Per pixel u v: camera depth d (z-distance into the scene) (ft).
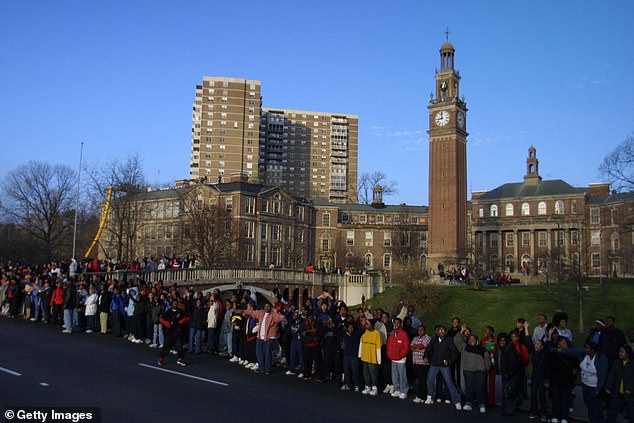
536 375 54.19
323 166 635.66
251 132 543.39
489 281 250.78
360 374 64.08
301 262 331.77
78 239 304.50
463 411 54.80
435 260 299.58
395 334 59.98
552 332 55.67
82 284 100.17
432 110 311.88
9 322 103.65
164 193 305.73
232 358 76.07
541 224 333.01
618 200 303.89
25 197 252.62
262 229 301.84
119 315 91.35
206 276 165.58
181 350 70.74
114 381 57.88
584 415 55.11
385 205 399.65
